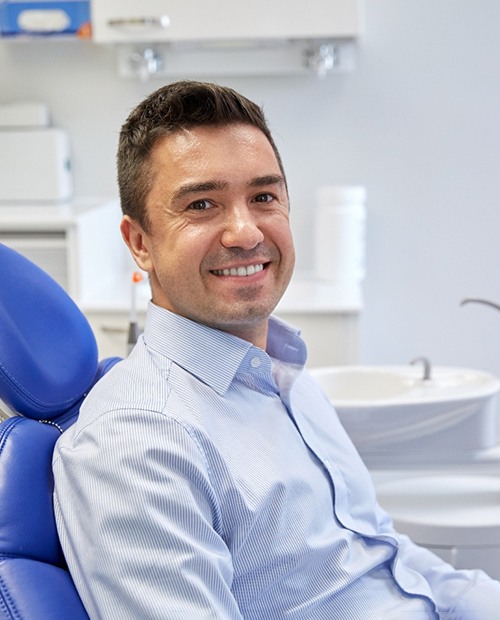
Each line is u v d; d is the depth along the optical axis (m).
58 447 0.99
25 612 0.86
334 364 2.10
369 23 2.40
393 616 1.07
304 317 2.08
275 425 1.08
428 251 2.53
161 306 1.10
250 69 2.40
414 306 2.56
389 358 2.59
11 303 1.08
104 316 2.09
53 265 2.14
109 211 2.40
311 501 1.05
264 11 2.21
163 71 2.43
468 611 1.20
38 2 2.32
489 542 1.52
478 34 2.40
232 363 1.05
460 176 2.48
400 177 2.49
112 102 2.49
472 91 2.43
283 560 1.00
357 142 2.48
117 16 2.22
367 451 1.66
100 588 0.89
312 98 2.46
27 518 0.95
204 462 0.94
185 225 1.02
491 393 1.65
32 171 2.43
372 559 1.10
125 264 2.59
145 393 0.97
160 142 1.03
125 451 0.91
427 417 1.60
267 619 1.01
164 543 0.88
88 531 0.91
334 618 1.05
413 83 2.44
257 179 1.03
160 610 0.86
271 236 1.06
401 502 1.61
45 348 1.10
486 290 2.54
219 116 1.02
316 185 2.51
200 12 2.21
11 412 1.09
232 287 1.03
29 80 2.49
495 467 1.67
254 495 0.98
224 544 0.94
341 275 2.38
